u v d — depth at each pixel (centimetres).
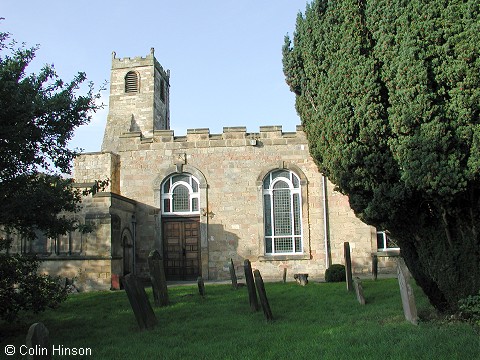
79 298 1600
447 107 892
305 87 1335
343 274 1897
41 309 1014
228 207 2309
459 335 816
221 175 2328
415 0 920
